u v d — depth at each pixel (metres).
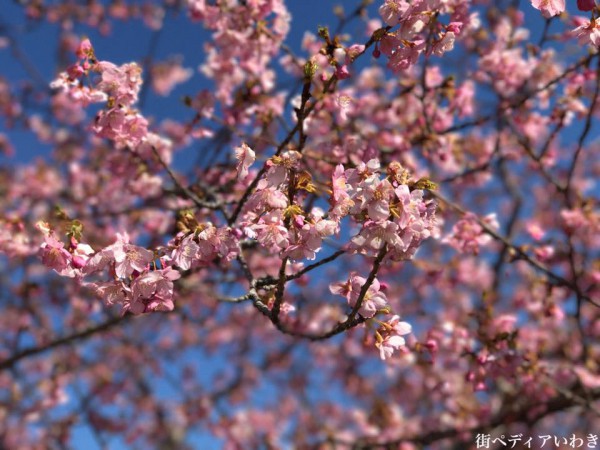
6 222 4.30
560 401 5.40
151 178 4.49
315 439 8.97
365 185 2.26
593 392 5.30
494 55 4.96
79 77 3.06
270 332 9.61
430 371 6.79
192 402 8.65
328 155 4.19
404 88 4.92
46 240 2.46
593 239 5.74
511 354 3.90
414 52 2.74
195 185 4.18
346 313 2.94
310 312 5.77
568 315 6.08
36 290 6.70
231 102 4.59
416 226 2.28
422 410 8.68
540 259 4.74
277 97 4.56
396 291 6.91
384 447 6.73
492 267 7.46
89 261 2.45
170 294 2.46
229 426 8.45
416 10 2.67
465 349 4.08
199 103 4.24
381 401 7.15
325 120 4.29
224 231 2.52
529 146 5.20
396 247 2.28
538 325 6.92
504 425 5.88
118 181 6.05
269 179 2.37
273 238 2.34
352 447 6.65
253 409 9.84
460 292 8.17
